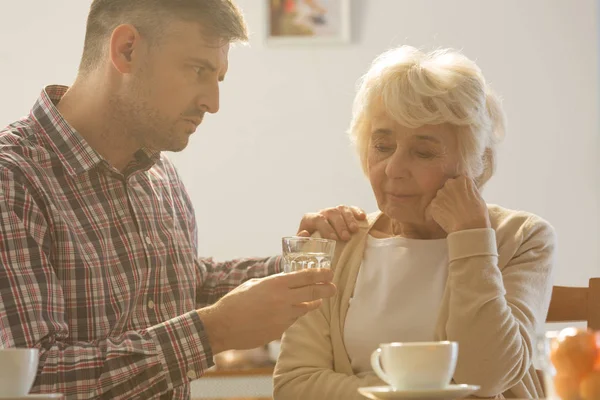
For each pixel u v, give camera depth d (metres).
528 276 1.73
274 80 4.66
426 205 1.72
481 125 1.70
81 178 1.72
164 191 1.92
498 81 4.62
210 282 2.07
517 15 4.64
